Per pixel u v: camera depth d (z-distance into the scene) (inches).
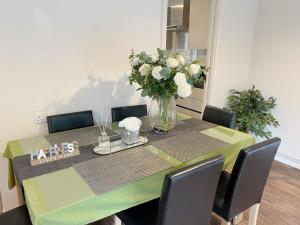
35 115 78.4
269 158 58.2
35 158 53.9
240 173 53.9
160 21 97.2
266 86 124.8
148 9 92.7
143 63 66.2
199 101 139.6
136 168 51.9
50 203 40.2
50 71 77.9
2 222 49.9
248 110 120.0
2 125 73.8
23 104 75.7
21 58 72.2
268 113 120.2
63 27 76.9
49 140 66.4
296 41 108.9
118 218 59.1
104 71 88.7
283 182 102.8
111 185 45.4
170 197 41.4
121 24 87.7
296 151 116.2
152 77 64.4
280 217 81.2
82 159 55.4
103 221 78.0
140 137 68.3
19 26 70.0
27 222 50.3
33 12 71.1
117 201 45.4
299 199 91.2
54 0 73.5
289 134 118.0
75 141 63.7
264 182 63.3
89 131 74.3
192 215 48.1
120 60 91.2
